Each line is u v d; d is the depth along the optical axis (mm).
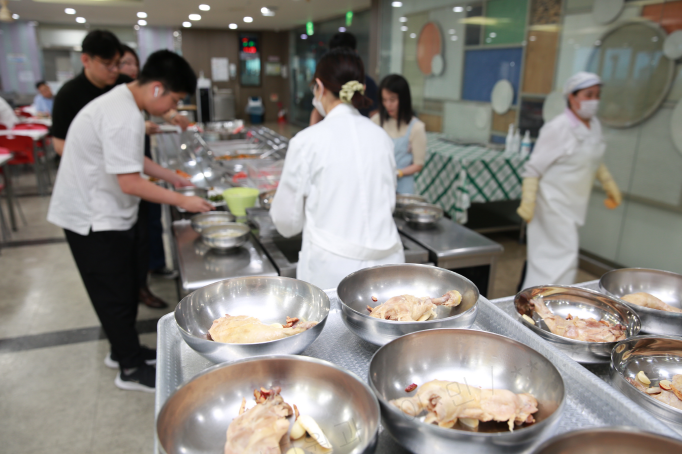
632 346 830
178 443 626
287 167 1475
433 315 942
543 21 4043
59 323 2820
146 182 1813
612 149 3594
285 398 710
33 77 11211
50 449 1816
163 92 1782
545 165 2434
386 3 6605
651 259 3377
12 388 2195
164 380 738
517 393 726
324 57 1498
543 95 4113
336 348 889
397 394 731
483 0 4746
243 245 1837
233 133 4516
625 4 3322
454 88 5410
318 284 1485
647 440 543
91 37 2125
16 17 9586
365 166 1453
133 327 2166
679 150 3082
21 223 4680
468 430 650
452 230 2127
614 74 3482
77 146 1800
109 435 1902
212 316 989
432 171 4246
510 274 3652
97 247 1916
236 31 12430
